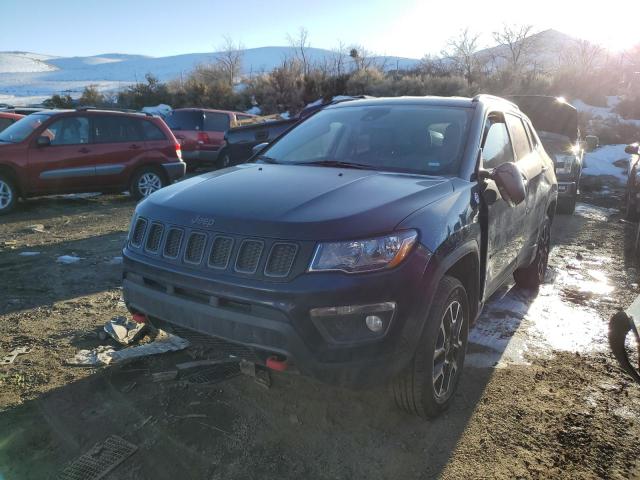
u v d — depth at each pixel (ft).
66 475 8.50
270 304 8.40
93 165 31.71
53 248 22.11
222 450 9.25
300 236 8.53
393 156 12.21
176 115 52.24
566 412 10.92
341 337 8.51
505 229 13.07
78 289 17.02
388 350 8.66
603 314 16.60
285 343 8.42
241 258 8.76
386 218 8.98
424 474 8.88
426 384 9.62
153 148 34.01
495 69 111.14
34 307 15.33
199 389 11.06
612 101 92.12
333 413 10.48
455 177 11.28
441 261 9.34
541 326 15.44
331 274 8.39
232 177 11.27
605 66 105.19
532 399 11.37
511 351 13.70
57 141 30.63
